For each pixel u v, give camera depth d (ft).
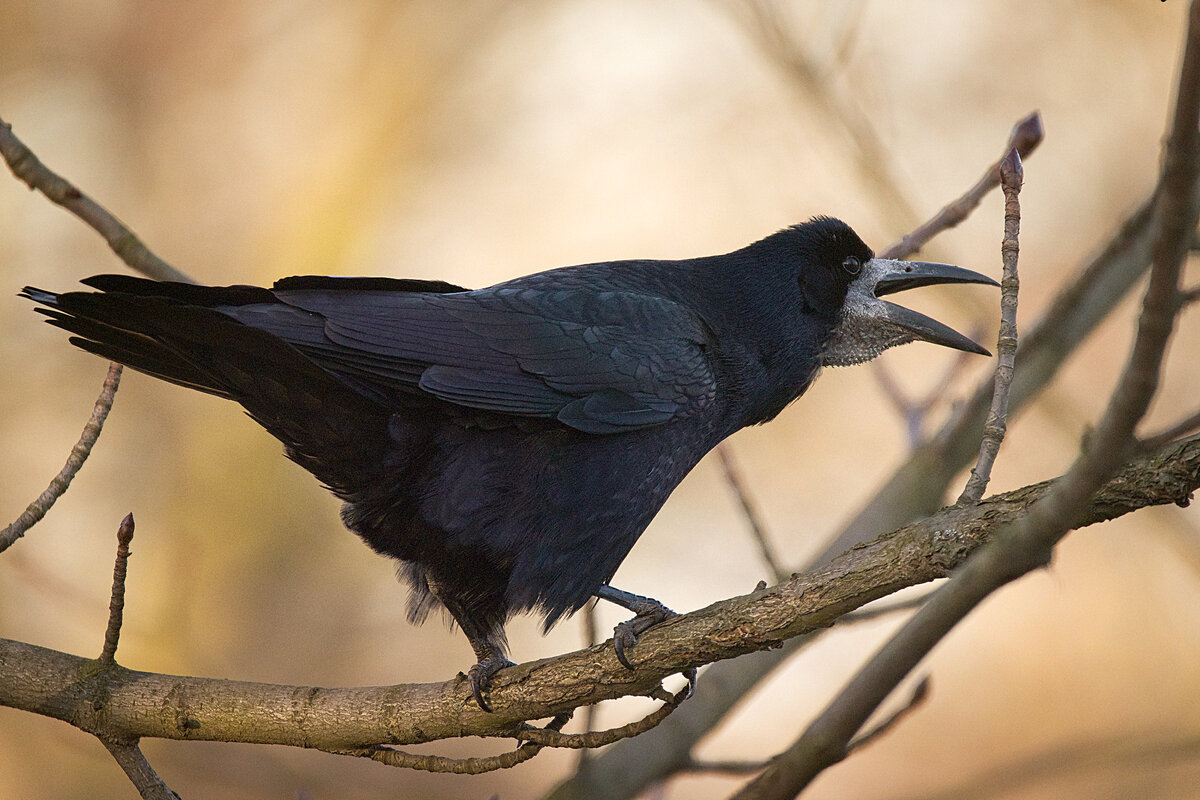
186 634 61.31
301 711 23.18
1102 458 15.99
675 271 30.89
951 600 19.26
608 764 32.55
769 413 31.99
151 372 25.08
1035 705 56.34
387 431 26.04
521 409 26.45
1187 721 53.67
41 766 54.65
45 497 22.95
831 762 25.32
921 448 36.58
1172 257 14.65
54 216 65.92
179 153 69.92
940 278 31.94
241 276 68.85
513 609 27.25
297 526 64.85
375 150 69.72
